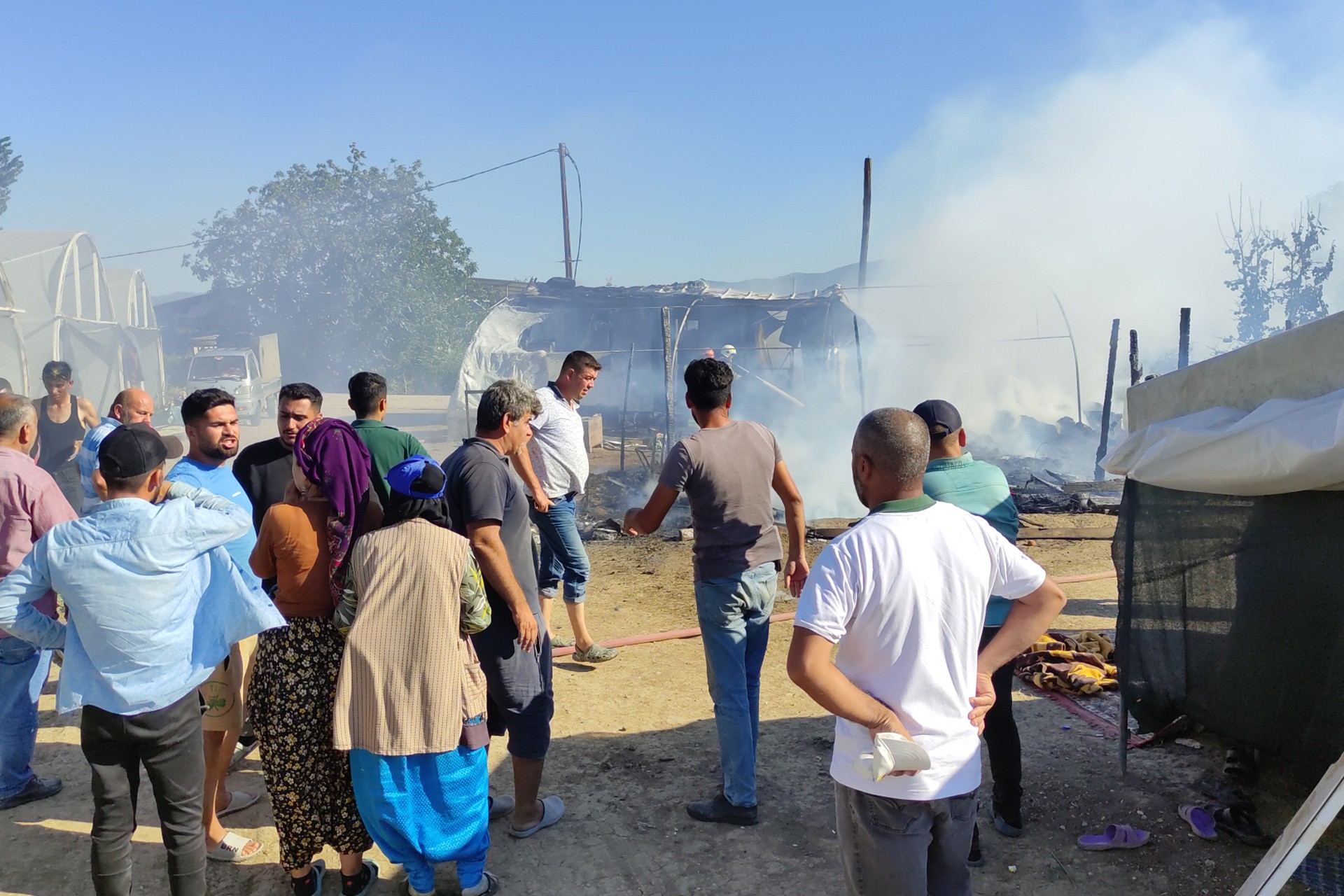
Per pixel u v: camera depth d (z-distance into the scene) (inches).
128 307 908.6
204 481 145.9
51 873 141.2
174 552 113.1
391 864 142.8
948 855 91.0
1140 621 166.1
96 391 805.2
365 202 1371.8
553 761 177.2
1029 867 137.3
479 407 143.3
